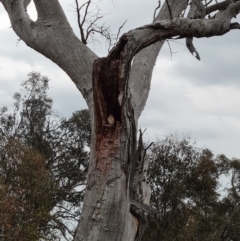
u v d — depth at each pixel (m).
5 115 24.31
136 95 5.60
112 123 4.84
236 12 4.96
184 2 6.65
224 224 24.36
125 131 4.85
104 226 4.90
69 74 5.97
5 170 15.68
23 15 6.29
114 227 4.92
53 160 24.12
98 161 4.93
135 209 5.57
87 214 4.96
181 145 21.33
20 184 15.53
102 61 4.68
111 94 4.77
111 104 4.82
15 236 14.45
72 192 20.44
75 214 22.38
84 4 5.97
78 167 24.30
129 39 4.65
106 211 4.89
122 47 4.66
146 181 6.15
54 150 24.31
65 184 23.61
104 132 4.86
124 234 5.05
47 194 15.92
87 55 5.89
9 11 6.42
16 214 14.69
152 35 4.85
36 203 15.55
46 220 16.14
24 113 24.61
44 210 15.70
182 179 20.39
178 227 19.83
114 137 4.86
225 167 26.05
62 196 21.14
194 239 20.12
